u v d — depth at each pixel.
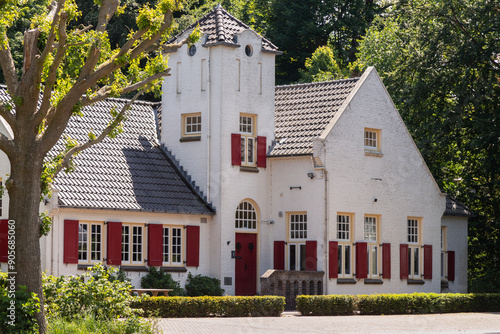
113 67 21.44
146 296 24.70
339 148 36.12
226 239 35.16
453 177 47.44
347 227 36.66
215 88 35.69
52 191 29.97
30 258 20.28
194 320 26.75
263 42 37.78
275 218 36.78
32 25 21.77
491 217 46.75
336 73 59.34
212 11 37.50
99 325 21.22
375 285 37.38
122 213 32.44
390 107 38.81
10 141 20.44
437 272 40.59
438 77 44.31
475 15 43.56
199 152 36.00
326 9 64.12
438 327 26.64
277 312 29.91
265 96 37.28
